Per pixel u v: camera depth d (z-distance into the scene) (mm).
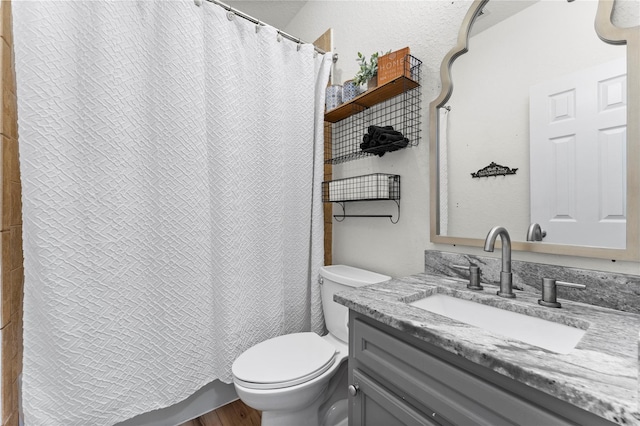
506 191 1000
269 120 1546
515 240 976
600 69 796
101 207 1118
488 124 1047
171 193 1246
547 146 899
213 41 1359
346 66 1788
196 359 1325
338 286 1468
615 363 502
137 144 1192
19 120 982
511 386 532
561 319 731
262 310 1529
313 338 1391
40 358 1026
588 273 813
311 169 1724
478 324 891
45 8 1011
